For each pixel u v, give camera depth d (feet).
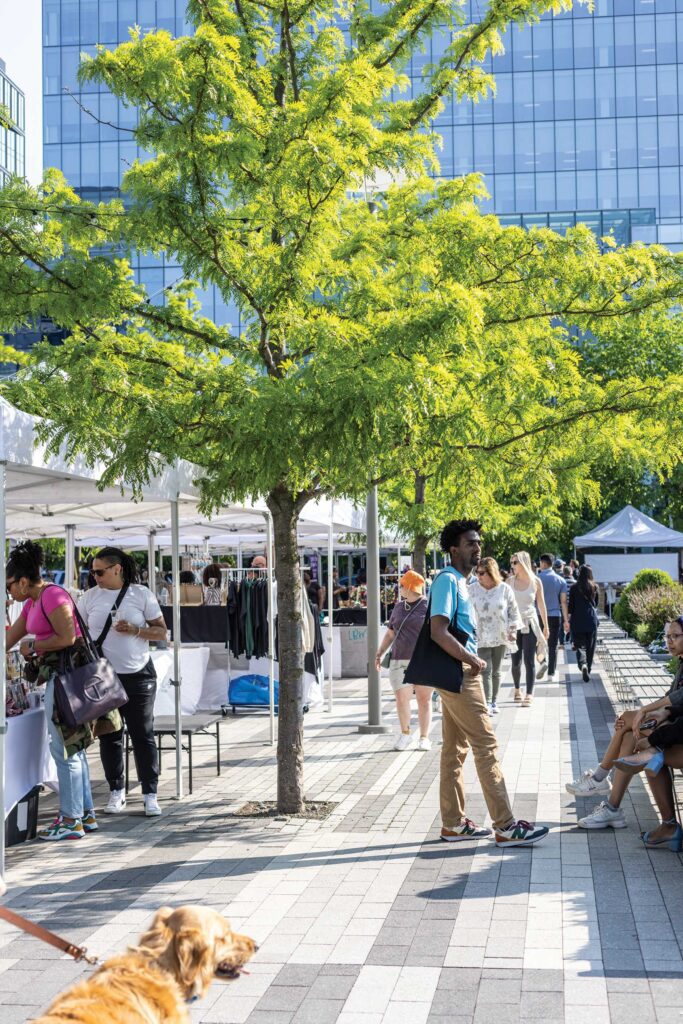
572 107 199.00
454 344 27.43
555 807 30.48
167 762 40.40
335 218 28.78
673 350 125.29
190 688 50.44
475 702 26.18
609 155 198.80
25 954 19.75
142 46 26.37
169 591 67.67
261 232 29.81
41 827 30.60
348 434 25.62
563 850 25.77
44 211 28.84
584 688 60.29
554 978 17.75
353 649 72.49
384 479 32.04
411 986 17.63
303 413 25.86
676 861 24.58
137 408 27.81
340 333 27.61
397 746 41.34
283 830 28.73
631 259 32.37
